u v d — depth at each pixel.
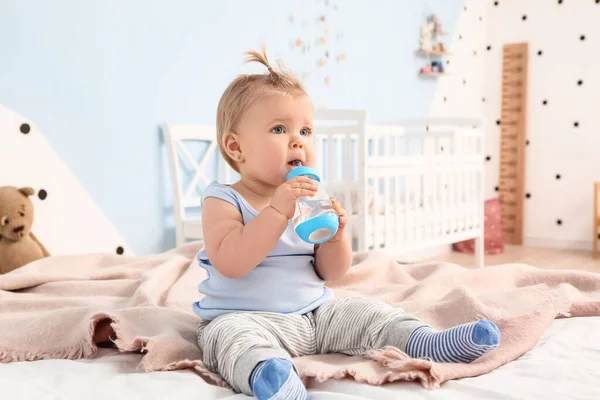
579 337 1.21
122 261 2.08
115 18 2.77
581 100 4.79
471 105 5.07
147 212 2.94
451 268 1.84
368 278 1.79
